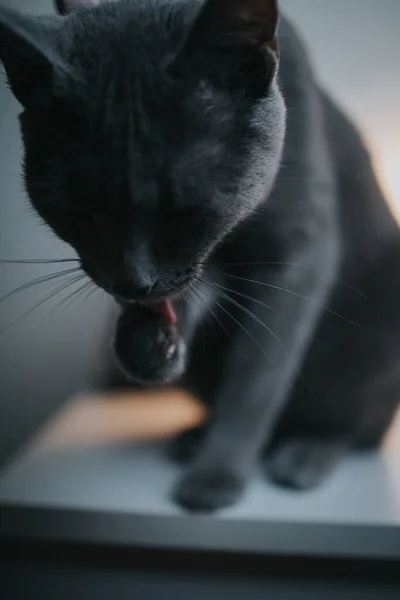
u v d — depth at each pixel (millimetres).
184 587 388
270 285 448
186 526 411
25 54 328
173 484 458
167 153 330
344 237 492
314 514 426
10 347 509
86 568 394
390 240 505
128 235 337
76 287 511
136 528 408
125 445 513
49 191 348
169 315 432
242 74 352
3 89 477
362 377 498
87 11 375
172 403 565
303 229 445
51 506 428
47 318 528
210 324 471
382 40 537
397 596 381
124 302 414
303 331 465
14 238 506
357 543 394
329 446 493
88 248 362
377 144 542
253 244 433
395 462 497
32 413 535
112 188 329
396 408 504
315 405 499
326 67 539
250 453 461
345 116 505
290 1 529
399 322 498
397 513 426
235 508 436
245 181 364
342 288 492
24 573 393
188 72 333
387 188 538
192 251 358
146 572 392
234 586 387
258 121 365
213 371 492
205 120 338
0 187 494
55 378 562
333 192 480
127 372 432
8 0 469
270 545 392
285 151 432
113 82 334
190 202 338
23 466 484
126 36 347
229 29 330
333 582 386
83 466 479
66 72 334
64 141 338
